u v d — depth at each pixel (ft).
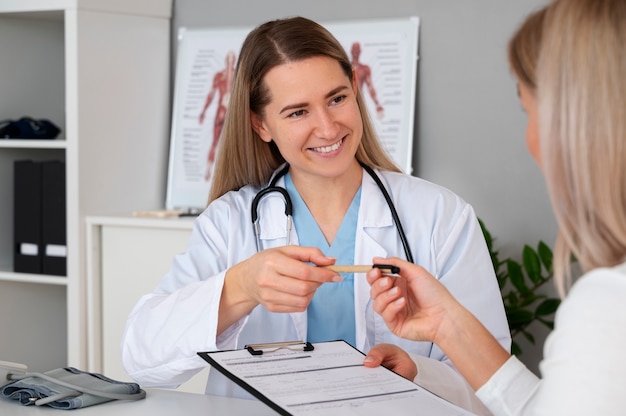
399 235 5.71
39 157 11.35
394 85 9.75
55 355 11.42
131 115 10.53
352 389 4.34
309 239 5.77
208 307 5.10
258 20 10.64
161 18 10.88
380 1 9.95
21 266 10.39
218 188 6.13
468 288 5.60
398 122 9.71
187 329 5.14
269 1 10.56
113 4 10.16
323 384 4.37
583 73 2.92
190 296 5.23
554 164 3.05
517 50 3.30
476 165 9.57
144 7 10.58
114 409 4.90
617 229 2.93
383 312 4.35
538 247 8.82
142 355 5.31
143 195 10.75
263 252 4.90
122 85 10.38
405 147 9.64
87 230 9.87
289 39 5.38
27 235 10.32
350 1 10.12
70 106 9.87
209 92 10.75
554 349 2.89
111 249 9.83
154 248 9.59
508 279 9.53
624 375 2.70
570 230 3.12
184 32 10.94
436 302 4.29
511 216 9.43
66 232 10.07
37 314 11.20
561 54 2.99
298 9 10.41
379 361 4.72
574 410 2.74
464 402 5.27
